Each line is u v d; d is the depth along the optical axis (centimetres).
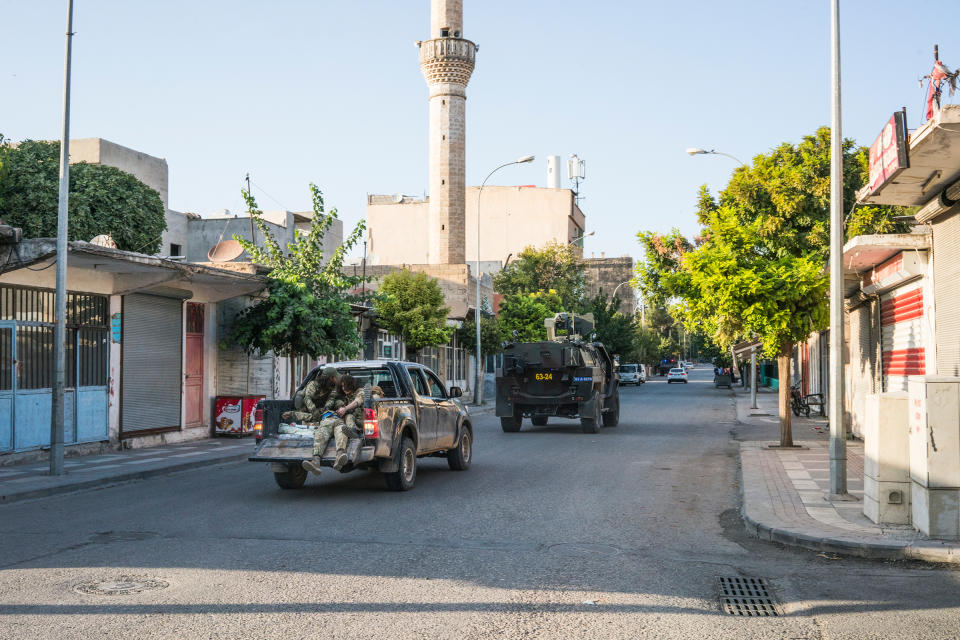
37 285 1625
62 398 1389
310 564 762
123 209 2998
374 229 8006
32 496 1192
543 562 779
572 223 8612
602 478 1406
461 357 4819
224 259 2586
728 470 1520
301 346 2138
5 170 2759
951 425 838
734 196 2408
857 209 2228
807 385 3772
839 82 1162
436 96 5784
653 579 719
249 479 1408
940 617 609
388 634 559
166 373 2023
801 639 558
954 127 1021
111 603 628
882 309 1958
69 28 1426
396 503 1135
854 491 1180
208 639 546
